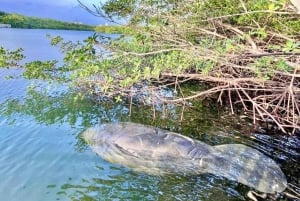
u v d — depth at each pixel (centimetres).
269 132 742
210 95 988
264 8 676
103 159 563
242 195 465
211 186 485
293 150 649
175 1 884
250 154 570
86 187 486
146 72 714
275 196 465
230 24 823
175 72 781
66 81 928
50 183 496
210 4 804
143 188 482
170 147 550
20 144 640
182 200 454
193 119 809
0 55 848
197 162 530
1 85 1159
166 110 863
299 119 684
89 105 902
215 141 674
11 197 457
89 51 820
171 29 848
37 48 2147
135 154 549
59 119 795
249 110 882
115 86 795
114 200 455
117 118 800
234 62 705
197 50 685
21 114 833
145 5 911
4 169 536
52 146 628
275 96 728
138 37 851
